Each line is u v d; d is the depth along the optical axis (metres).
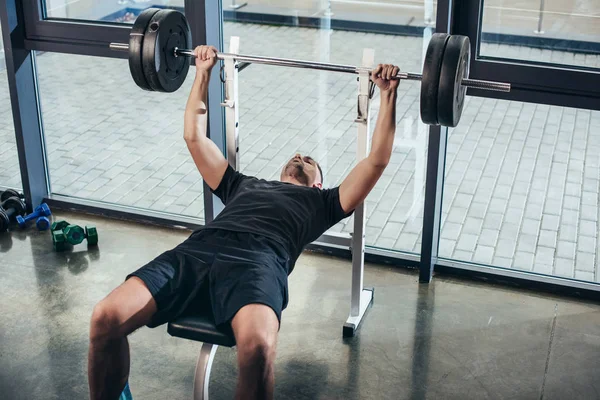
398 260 3.23
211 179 2.56
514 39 2.76
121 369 2.10
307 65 2.47
